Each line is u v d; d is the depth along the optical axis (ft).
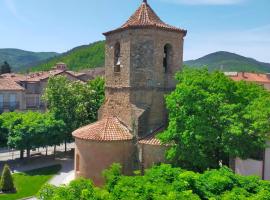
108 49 105.50
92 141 92.38
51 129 146.30
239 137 73.77
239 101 80.28
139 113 94.27
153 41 95.04
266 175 84.84
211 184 55.77
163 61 100.12
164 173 59.93
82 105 155.74
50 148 188.85
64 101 155.43
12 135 143.64
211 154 80.12
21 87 247.09
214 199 49.67
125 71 98.32
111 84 104.42
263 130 72.74
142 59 95.86
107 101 105.60
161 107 98.12
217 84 78.43
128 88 97.14
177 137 79.41
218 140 76.07
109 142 91.56
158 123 97.60
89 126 100.42
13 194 109.40
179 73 88.33
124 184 55.42
